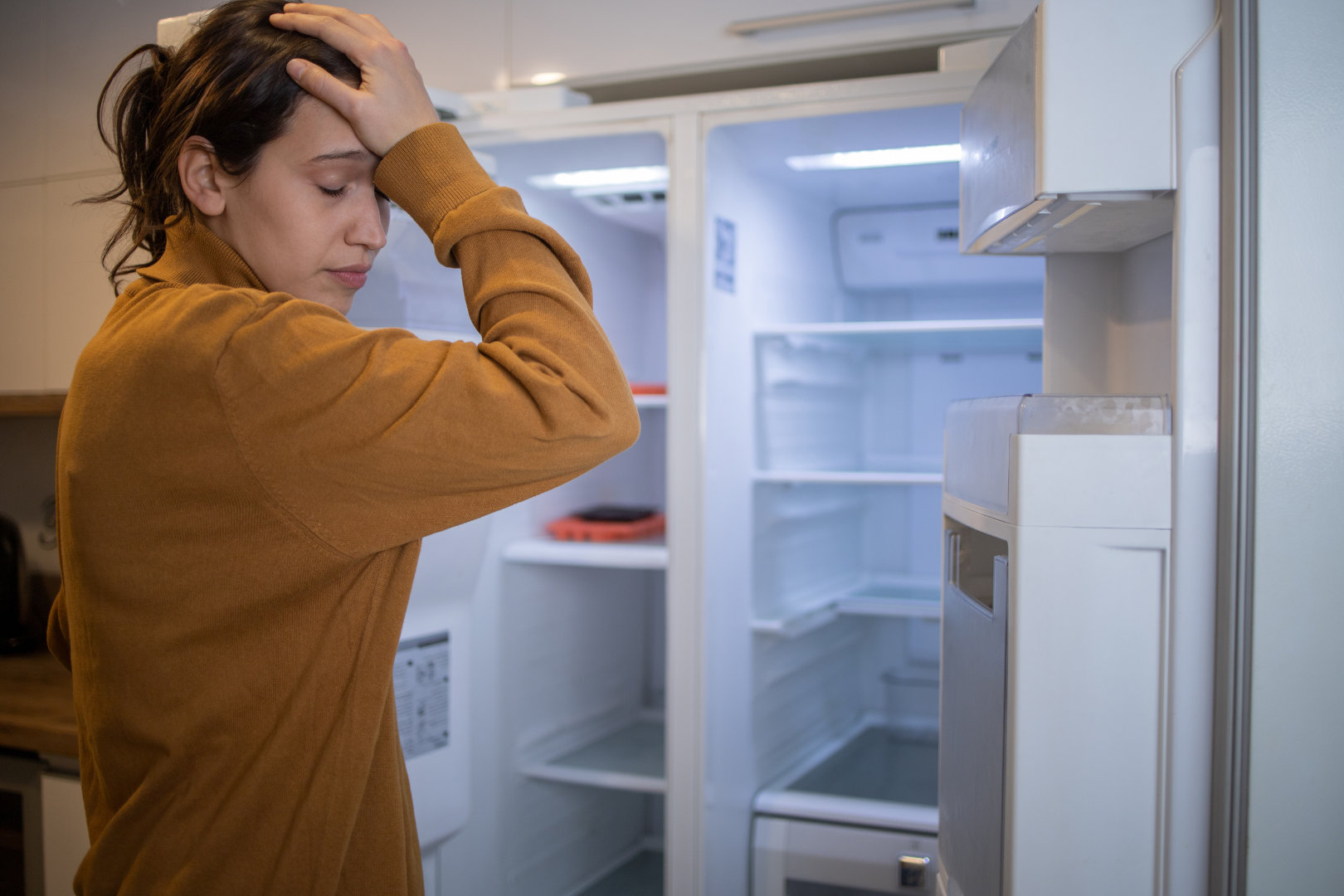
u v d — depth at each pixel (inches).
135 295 25.7
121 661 24.5
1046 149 32.0
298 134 25.3
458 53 67.2
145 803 25.0
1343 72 30.8
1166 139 31.9
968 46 56.4
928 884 66.9
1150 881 32.5
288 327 23.0
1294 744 31.3
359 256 27.5
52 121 70.5
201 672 24.5
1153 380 41.3
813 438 84.8
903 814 68.9
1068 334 46.2
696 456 62.9
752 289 72.7
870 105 57.8
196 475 23.1
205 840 24.7
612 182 74.0
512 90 65.8
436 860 63.2
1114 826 32.3
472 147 65.0
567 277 26.7
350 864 27.2
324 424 22.5
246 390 22.5
